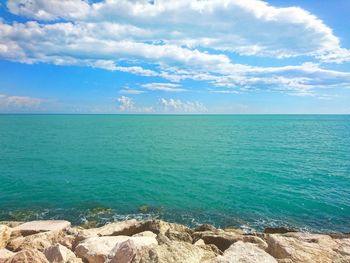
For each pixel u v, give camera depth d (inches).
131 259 325.7
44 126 5979.3
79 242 453.1
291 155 2106.3
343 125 6865.2
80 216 903.1
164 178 1386.6
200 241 487.2
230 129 5374.0
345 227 823.1
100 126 6318.9
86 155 2101.4
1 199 1048.8
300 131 4736.7
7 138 3307.1
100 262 371.6
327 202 1023.0
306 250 367.9
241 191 1159.0
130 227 610.2
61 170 1555.1
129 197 1083.9
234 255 325.7
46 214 915.4
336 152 2262.6
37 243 455.5
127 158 1980.8
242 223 851.4
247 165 1712.6
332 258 348.8
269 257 324.2
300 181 1322.6
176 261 316.5
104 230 597.6
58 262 354.0
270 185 1250.6
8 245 457.7
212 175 1448.1
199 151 2333.9
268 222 858.8
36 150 2324.1
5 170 1525.6
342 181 1321.4
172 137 3683.6
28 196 1087.6
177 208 973.2
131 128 5659.5
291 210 949.2
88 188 1201.4
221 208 971.3
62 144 2775.6
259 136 3794.3
